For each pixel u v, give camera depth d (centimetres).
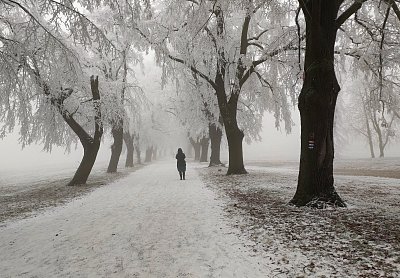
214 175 2061
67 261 585
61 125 1961
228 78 2025
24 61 1101
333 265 497
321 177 905
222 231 728
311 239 628
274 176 1805
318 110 897
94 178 2372
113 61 2212
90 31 1062
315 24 876
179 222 834
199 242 657
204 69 2086
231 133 1983
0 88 1321
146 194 1369
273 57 1777
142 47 1736
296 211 859
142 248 635
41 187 2038
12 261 603
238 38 2042
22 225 901
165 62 1775
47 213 1069
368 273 460
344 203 907
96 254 614
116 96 2122
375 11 1398
